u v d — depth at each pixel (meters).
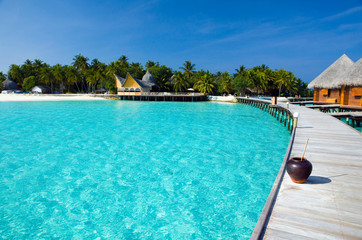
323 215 4.14
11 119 24.72
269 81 67.38
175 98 55.31
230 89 65.31
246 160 11.12
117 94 61.44
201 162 10.82
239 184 8.41
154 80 65.12
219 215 6.46
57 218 6.31
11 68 84.19
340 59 28.61
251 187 8.16
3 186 8.20
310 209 4.35
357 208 4.37
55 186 8.22
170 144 14.22
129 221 6.18
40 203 7.06
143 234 5.66
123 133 17.67
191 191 7.86
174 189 8.02
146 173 9.45
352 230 3.72
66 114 29.48
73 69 75.62
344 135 10.71
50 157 11.51
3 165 10.33
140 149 13.06
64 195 7.57
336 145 8.93
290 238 3.54
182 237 5.55
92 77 74.00
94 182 8.56
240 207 6.86
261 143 14.47
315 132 11.41
